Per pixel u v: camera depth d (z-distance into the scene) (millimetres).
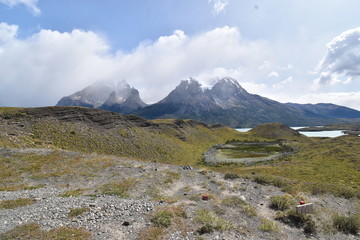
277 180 28125
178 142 126938
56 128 62875
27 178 23750
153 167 34344
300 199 20156
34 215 11961
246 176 30922
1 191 18234
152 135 106875
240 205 16688
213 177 30156
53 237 9312
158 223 11453
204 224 11805
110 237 9805
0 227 10156
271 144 171625
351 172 57688
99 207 13609
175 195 19984
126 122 100438
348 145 112188
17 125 55281
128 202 15031
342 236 12797
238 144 176625
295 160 91938
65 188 20734
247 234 11492
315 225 13297
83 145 61375
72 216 12016
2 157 30609
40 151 36344
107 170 29625
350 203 22047
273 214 15562
